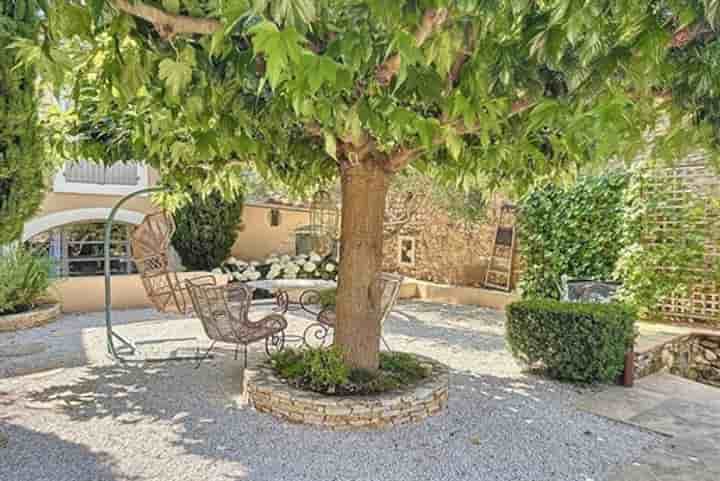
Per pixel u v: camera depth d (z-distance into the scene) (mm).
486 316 9453
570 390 5133
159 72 2346
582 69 2207
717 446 3818
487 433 3980
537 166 4344
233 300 7512
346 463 3400
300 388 4281
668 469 3430
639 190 7887
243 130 3025
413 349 6836
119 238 11289
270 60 1606
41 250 9531
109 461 3391
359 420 3955
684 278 7453
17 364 5734
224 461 3404
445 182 5250
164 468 3299
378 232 4609
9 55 3900
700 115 2883
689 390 5211
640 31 2012
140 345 6668
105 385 5023
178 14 2059
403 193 10391
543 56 2035
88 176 10266
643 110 2977
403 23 1883
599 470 3404
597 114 2262
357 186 4527
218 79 2436
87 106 4289
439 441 3801
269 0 1557
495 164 3639
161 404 4496
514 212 10312
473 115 2439
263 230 12602
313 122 3322
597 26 1886
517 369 5875
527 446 3758
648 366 5910
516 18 2148
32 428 3934
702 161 7199
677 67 2357
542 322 5449
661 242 7672
